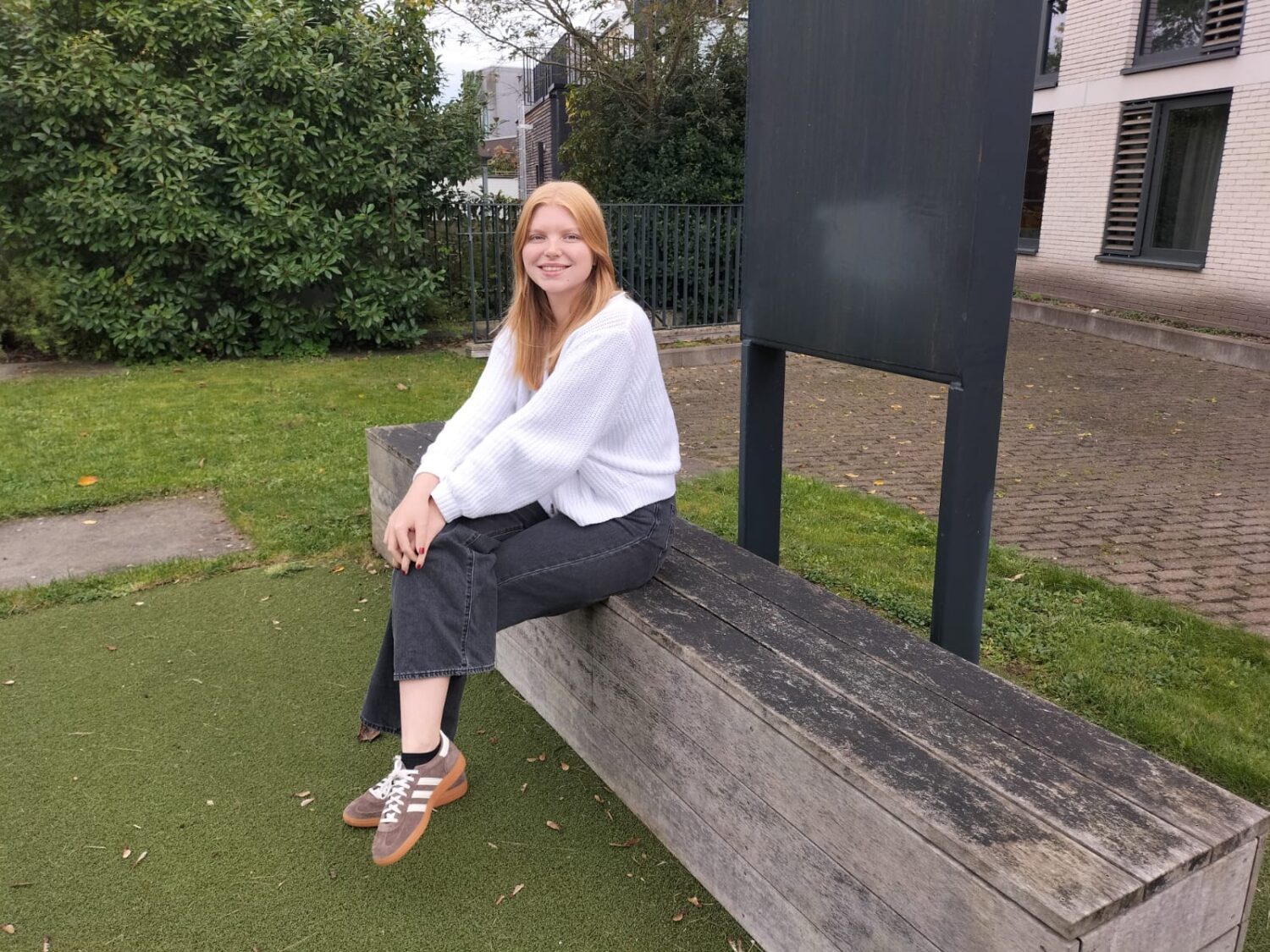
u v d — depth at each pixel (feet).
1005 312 6.68
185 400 22.03
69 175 25.94
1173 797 4.63
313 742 8.43
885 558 12.75
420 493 6.57
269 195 26.94
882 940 4.88
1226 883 4.37
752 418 9.08
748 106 8.37
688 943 6.20
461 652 6.31
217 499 15.06
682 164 37.83
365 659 9.90
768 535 9.55
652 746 6.90
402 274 29.37
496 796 7.72
